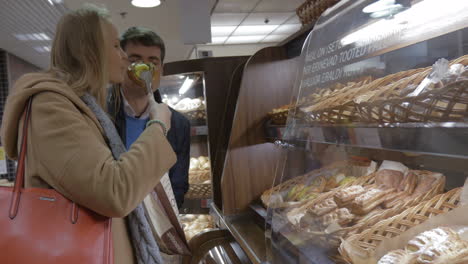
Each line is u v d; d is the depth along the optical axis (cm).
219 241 190
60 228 79
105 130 98
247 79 209
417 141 75
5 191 80
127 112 187
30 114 84
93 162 79
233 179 209
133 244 105
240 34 896
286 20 793
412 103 77
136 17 511
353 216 93
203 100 301
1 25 466
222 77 277
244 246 158
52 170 78
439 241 70
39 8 429
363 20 111
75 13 100
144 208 116
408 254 73
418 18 95
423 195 86
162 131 100
